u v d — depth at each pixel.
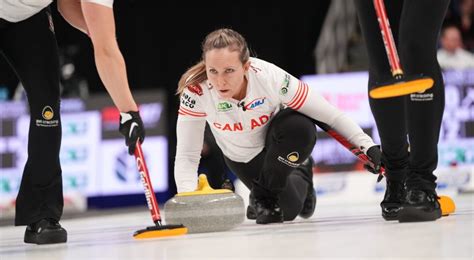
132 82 30.27
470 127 19.78
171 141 27.20
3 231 13.48
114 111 21.94
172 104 30.09
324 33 26.78
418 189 7.16
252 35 30.19
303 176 9.93
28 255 6.02
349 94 19.83
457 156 19.66
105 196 21.89
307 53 29.72
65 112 21.92
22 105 21.80
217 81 7.71
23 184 7.29
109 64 6.94
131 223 12.41
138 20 30.28
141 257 5.24
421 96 7.11
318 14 29.80
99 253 5.77
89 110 21.97
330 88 19.89
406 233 5.94
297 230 7.14
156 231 7.02
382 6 6.61
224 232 7.41
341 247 5.20
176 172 8.45
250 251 5.25
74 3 7.63
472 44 24.02
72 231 10.41
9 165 21.62
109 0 6.91
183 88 8.22
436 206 7.18
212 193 7.64
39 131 7.23
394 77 6.32
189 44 30.41
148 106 22.23
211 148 9.89
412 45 7.11
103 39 6.90
